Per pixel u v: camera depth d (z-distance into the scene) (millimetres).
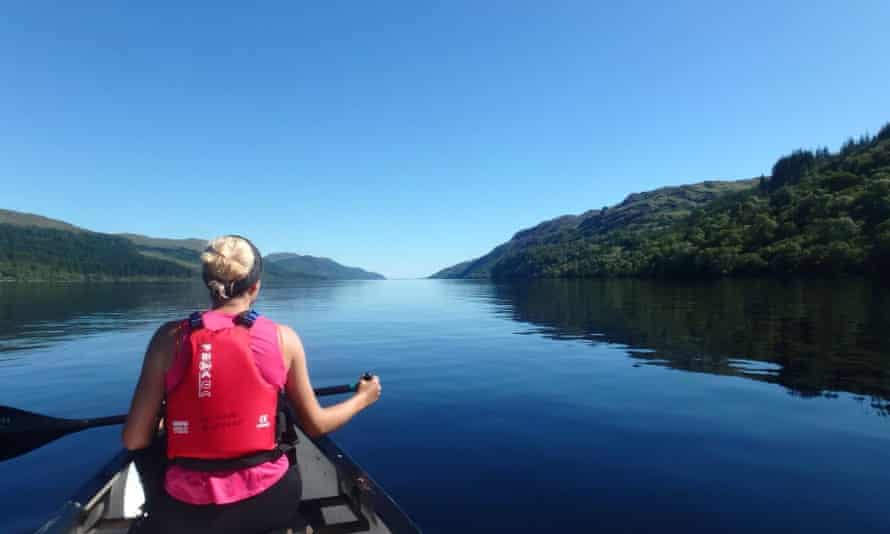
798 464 5398
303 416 2240
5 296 48219
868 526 4078
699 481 4996
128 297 49656
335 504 3533
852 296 28578
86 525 3174
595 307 29141
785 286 41906
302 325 22562
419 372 11055
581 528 4094
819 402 7930
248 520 2068
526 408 7855
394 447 6113
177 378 1966
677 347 13688
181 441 2000
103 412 8156
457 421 7191
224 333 2002
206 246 2146
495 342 15898
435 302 42812
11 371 11352
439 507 4508
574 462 5551
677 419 7137
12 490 5062
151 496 2299
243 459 2029
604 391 8914
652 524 4148
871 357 11367
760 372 10250
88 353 13820
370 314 29281
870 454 5668
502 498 4676
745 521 4184
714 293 36469
